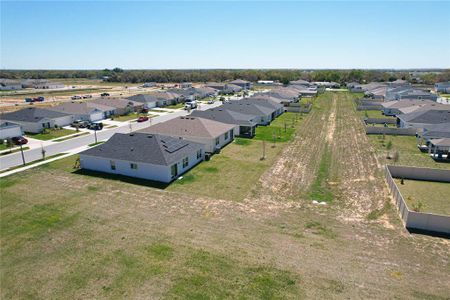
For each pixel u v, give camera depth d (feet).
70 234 71.41
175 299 51.52
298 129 195.42
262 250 65.51
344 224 77.36
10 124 164.86
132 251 64.59
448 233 72.33
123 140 119.03
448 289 54.13
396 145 155.02
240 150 145.48
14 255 63.57
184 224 76.23
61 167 118.62
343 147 152.25
